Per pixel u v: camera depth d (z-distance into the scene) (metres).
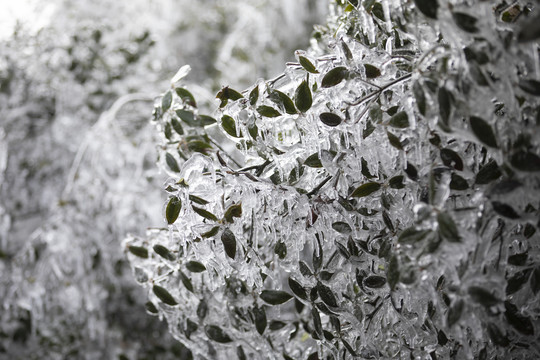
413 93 0.93
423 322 1.02
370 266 1.06
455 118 0.93
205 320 1.14
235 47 3.34
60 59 2.07
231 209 1.02
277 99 1.04
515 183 0.90
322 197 1.04
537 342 0.99
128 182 1.67
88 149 1.75
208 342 1.17
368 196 1.03
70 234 1.60
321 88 1.01
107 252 1.67
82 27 2.16
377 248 1.05
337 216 1.06
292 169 1.06
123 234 1.69
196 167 1.03
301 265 1.06
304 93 1.03
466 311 0.92
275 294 1.08
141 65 2.16
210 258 1.04
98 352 1.75
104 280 1.75
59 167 2.04
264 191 1.03
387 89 1.02
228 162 1.14
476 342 1.00
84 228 1.63
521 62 0.91
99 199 1.67
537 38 0.83
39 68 2.07
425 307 1.01
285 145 1.07
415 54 1.02
